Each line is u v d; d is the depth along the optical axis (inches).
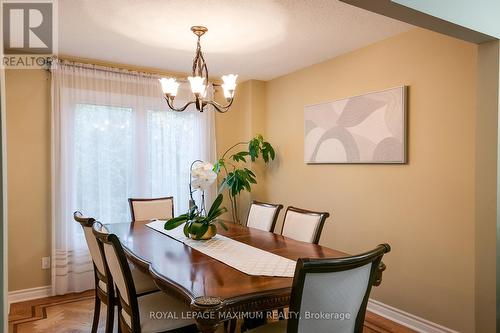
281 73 165.9
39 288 136.8
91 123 144.3
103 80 146.8
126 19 104.7
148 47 130.3
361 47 129.2
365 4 67.1
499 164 81.0
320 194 147.8
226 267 73.5
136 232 109.5
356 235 131.4
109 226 119.6
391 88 117.3
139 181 154.1
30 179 135.3
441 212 104.7
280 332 69.4
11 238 132.0
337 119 137.8
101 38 120.8
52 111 136.0
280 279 66.4
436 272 106.0
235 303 56.3
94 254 94.7
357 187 131.3
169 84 101.7
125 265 70.9
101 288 96.0
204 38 120.5
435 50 106.3
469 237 98.1
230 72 164.6
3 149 43.8
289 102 165.6
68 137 139.0
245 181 162.4
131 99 153.4
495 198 80.8
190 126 169.5
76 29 112.6
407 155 113.7
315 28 111.5
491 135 82.0
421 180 110.0
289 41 123.3
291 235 109.7
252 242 96.5
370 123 124.6
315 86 150.8
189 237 100.7
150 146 158.4
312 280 52.6
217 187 178.4
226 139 184.2
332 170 141.9
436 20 74.0
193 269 72.1
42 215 137.5
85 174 143.1
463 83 99.5
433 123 106.7
